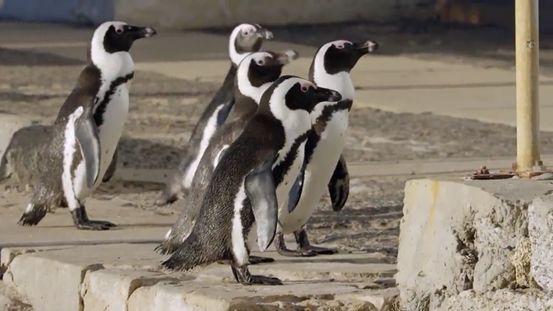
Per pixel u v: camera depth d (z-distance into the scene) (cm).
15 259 1916
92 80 2109
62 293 1789
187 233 1698
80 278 1752
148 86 4444
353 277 1664
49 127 2691
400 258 1470
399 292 1472
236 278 1598
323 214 2323
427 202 1433
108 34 2103
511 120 3588
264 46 5594
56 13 7131
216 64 5100
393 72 4719
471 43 5766
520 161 1494
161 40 6078
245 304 1469
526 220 1330
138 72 4862
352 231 2158
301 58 5081
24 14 7331
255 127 1580
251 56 1802
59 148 2123
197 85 4478
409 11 6919
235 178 1552
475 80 4475
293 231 1864
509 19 6638
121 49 2117
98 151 2064
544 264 1294
